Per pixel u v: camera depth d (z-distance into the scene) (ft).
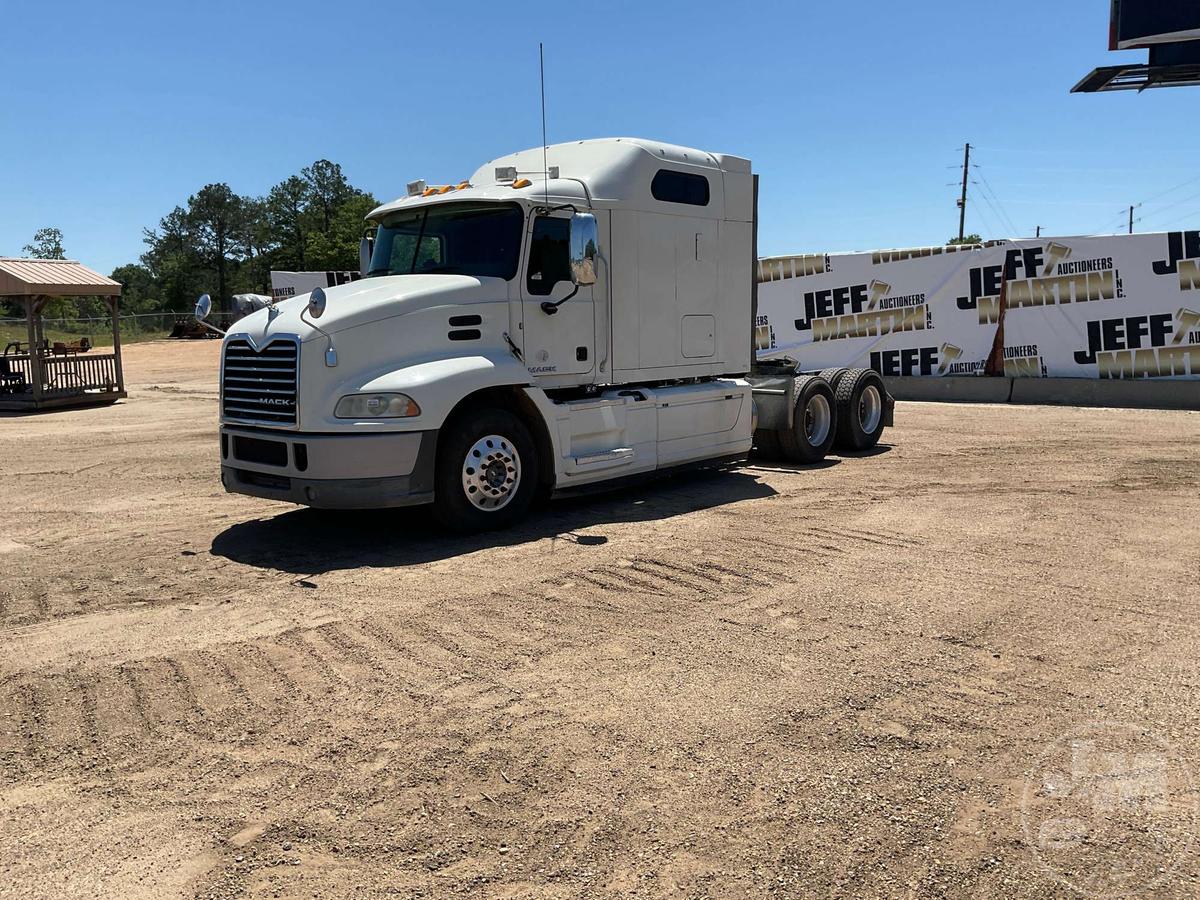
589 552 22.22
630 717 13.19
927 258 58.39
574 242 23.35
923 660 15.19
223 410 24.61
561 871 9.64
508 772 11.69
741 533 24.02
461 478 23.70
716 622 17.13
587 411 26.48
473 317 24.04
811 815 10.65
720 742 12.42
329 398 22.04
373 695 14.06
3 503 29.86
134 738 12.76
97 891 9.41
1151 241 51.90
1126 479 30.99
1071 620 17.04
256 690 14.29
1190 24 65.21
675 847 10.07
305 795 11.20
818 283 61.87
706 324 30.50
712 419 30.83
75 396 63.05
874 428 38.45
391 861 9.85
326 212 373.81
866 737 12.52
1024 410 51.62
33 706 13.82
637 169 27.71
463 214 25.79
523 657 15.52
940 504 27.48
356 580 20.17
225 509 28.32
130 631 17.01
